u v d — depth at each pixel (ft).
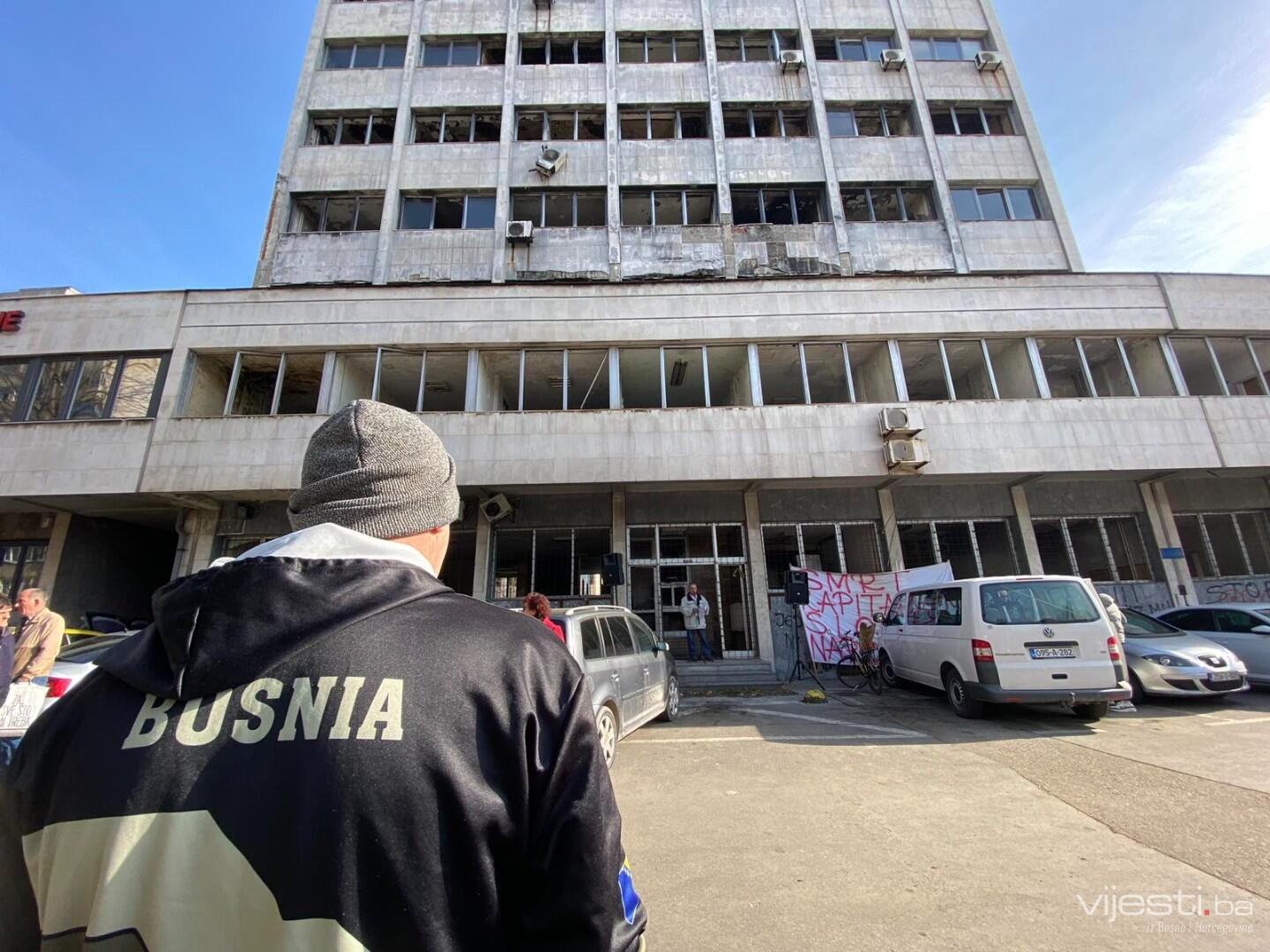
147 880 2.18
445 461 3.81
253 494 37.88
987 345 41.55
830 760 17.57
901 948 8.08
